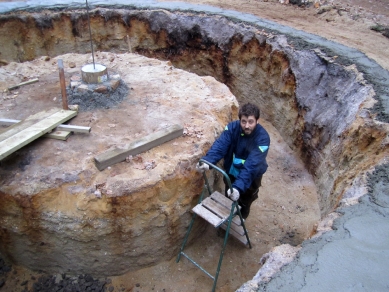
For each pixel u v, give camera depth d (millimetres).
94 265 3799
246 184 3318
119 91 4859
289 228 4688
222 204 3658
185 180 3715
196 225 4180
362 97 4719
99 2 8445
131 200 3383
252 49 7055
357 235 2633
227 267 4105
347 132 4492
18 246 3678
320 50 6039
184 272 4027
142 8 8242
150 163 3605
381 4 8703
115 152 3582
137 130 4148
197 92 5133
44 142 3869
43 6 8031
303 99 5852
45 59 6062
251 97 7445
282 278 2326
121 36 8414
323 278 2305
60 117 4133
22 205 3326
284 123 6512
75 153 3707
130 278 3941
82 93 4633
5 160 3596
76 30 8180
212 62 7930
